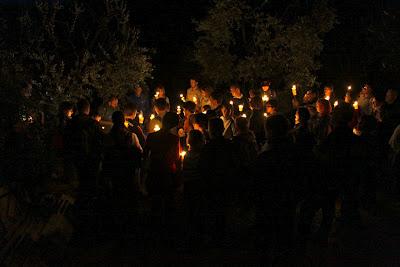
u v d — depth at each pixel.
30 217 7.18
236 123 7.89
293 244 5.65
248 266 6.54
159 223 7.48
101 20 13.41
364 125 8.32
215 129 6.98
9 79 8.05
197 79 18.22
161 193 7.34
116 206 7.61
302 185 5.51
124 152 7.37
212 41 15.34
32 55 11.63
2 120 7.81
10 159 7.67
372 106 11.31
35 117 8.94
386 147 9.58
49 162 8.66
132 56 13.11
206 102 12.76
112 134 7.39
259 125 9.76
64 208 7.77
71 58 13.68
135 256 6.99
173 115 7.29
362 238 7.39
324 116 9.19
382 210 8.72
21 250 6.60
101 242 7.48
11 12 12.62
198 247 7.20
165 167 7.27
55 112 11.11
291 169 5.45
